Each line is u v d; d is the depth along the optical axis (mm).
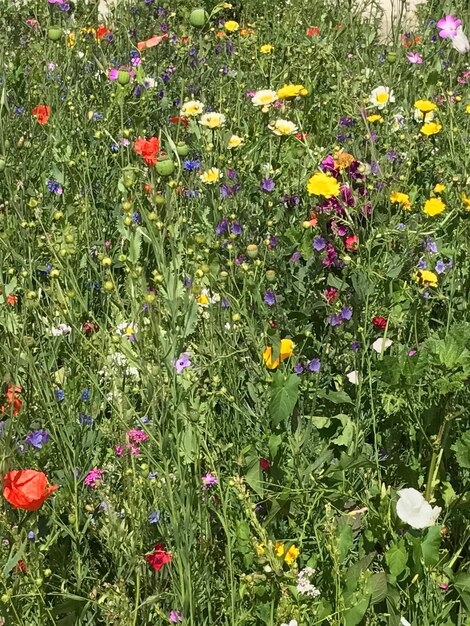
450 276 1279
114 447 1000
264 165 1624
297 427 1049
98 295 1365
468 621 883
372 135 1656
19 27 2555
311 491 988
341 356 1182
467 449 942
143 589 886
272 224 1368
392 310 1241
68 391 1049
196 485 889
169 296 916
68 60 2018
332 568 890
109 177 1675
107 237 1539
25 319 1023
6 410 898
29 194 1509
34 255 1308
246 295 1226
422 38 2607
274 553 871
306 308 1209
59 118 1797
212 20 2855
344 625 862
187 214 1500
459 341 946
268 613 865
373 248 1332
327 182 1269
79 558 872
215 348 1064
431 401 1052
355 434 1062
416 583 898
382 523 924
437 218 1428
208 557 899
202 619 867
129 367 1084
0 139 1395
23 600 827
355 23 2650
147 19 2660
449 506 985
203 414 1021
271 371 1079
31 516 801
